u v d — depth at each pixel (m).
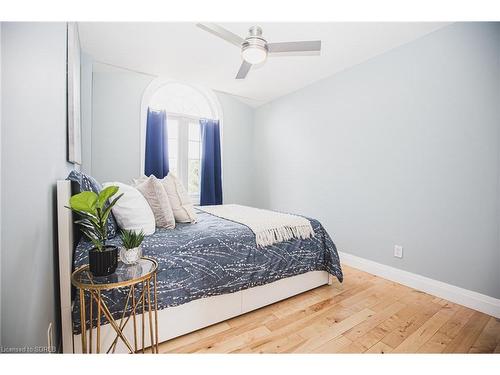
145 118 3.55
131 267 1.26
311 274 2.26
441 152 2.19
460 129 2.07
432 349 1.52
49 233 1.18
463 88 2.05
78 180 1.45
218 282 1.67
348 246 3.02
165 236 1.67
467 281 2.04
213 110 4.21
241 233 1.86
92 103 3.22
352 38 2.38
